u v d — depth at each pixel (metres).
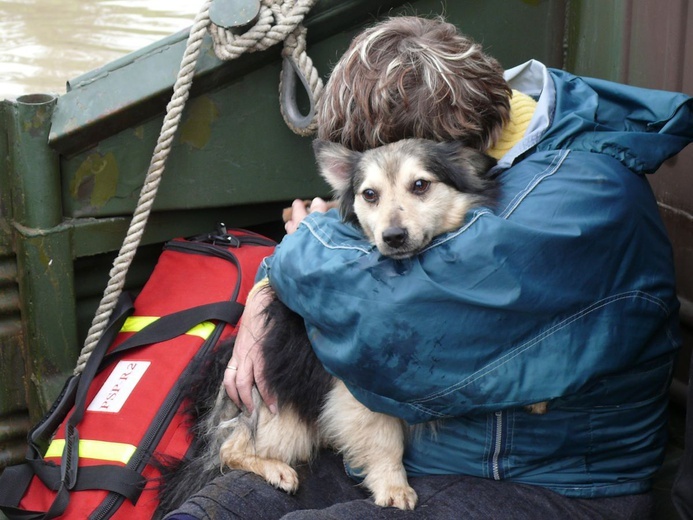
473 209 2.04
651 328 2.06
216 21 2.65
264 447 2.37
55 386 2.84
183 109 2.78
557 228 1.94
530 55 3.14
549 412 2.06
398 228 1.97
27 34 4.13
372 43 2.14
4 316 2.84
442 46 2.09
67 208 2.77
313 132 2.84
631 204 2.02
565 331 1.96
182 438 2.46
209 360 2.52
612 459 2.14
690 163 2.59
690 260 2.64
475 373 1.96
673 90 2.65
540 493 2.08
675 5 2.60
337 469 2.37
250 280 2.72
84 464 2.37
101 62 3.75
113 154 2.76
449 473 2.17
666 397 2.21
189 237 3.02
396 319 1.95
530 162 2.07
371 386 2.04
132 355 2.59
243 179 2.94
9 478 2.41
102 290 2.98
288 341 2.36
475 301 1.91
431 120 2.12
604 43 2.96
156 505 2.36
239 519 2.12
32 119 2.62
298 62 2.76
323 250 2.12
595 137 2.08
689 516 1.82
